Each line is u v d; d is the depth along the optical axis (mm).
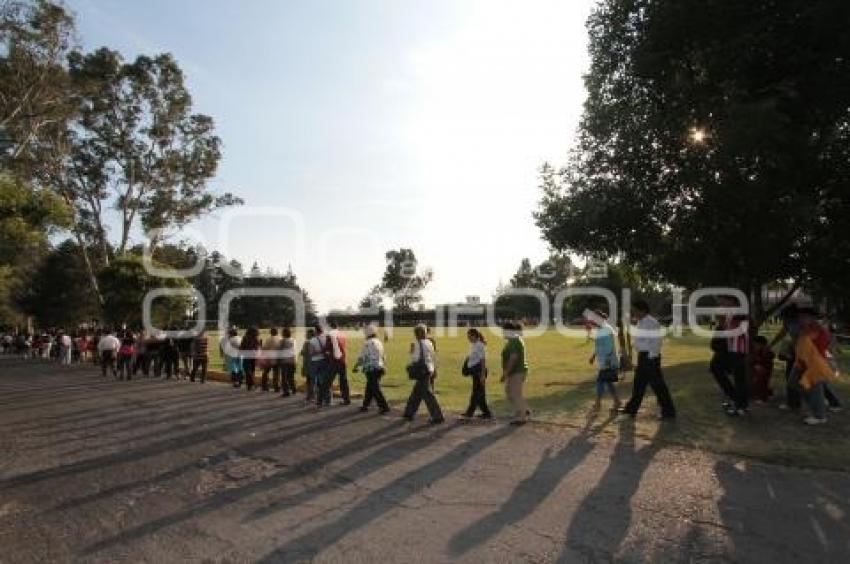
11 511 6965
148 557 5508
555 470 7867
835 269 12219
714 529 5746
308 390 15609
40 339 48719
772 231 11039
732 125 10023
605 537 5617
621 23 12359
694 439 9234
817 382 9898
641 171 12359
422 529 5941
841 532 5645
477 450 9141
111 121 44062
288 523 6246
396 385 19500
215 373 24031
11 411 14852
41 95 35406
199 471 8469
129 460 9242
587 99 13164
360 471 8156
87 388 20234
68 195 42781
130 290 37281
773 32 10555
